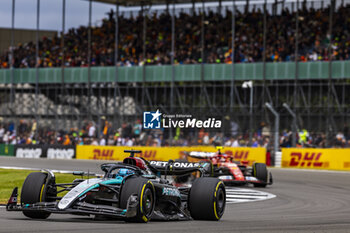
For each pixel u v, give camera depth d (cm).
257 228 3206
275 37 13900
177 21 15262
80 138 13788
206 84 13375
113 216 3003
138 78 13825
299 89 12794
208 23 14875
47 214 3434
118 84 14112
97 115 14200
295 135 11644
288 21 14175
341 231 3189
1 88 15400
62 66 14412
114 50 15238
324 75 12369
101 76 14138
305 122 12606
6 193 5444
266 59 13475
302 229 3238
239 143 12312
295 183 7750
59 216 3603
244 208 4775
